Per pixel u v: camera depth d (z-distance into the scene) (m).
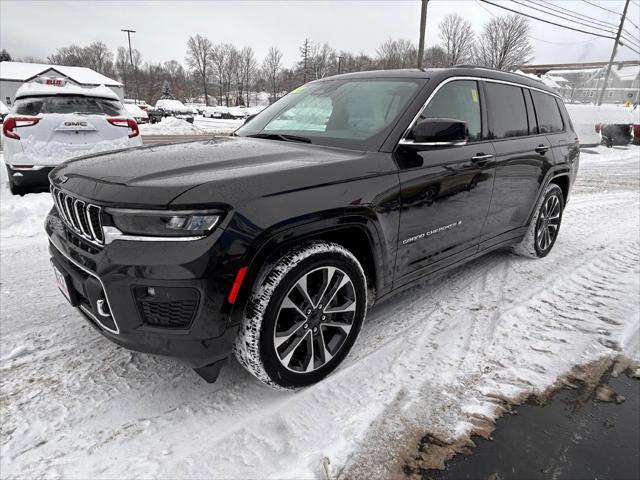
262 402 2.01
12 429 1.81
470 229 2.98
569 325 2.76
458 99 2.86
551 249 4.33
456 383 2.16
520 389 2.13
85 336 2.52
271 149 2.38
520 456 1.75
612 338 2.61
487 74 3.20
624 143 16.45
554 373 2.27
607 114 16.09
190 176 1.83
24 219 4.64
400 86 2.74
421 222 2.50
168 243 1.66
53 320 2.69
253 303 1.81
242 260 1.71
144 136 17.86
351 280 2.13
